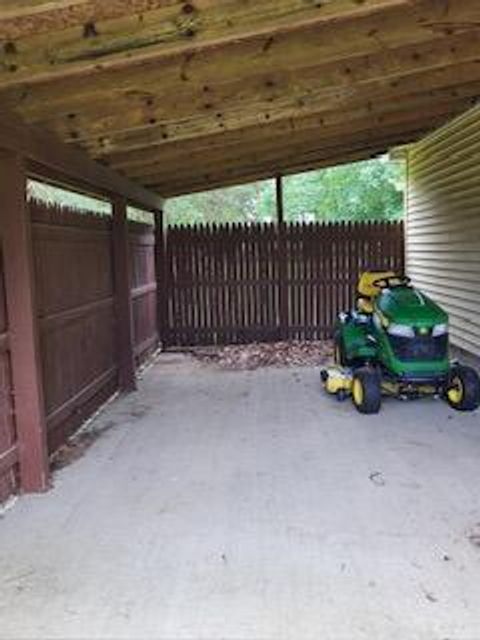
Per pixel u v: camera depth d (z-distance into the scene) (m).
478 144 7.34
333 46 3.95
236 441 4.93
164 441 5.01
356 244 9.93
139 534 3.36
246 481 4.07
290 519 3.48
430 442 4.74
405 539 3.21
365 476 4.08
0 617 2.65
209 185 9.18
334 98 4.73
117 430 5.37
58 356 4.91
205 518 3.53
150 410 6.02
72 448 4.88
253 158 7.55
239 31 3.05
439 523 3.38
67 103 3.93
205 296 9.78
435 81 5.05
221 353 9.06
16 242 3.83
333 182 18.20
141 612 2.65
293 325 9.88
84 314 5.59
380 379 5.62
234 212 20.39
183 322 9.83
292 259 9.79
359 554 3.07
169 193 9.37
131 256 7.73
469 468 4.18
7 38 2.90
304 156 8.22
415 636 2.43
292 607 2.65
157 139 4.90
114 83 3.84
